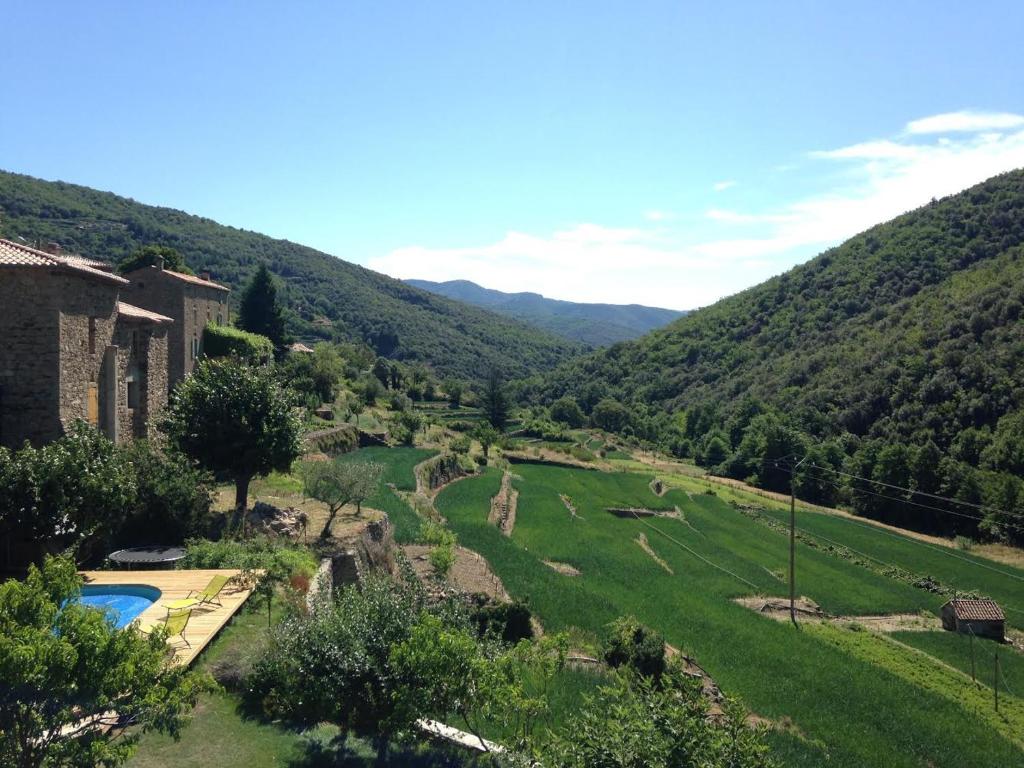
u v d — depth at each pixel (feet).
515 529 158.30
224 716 47.47
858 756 72.13
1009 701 97.40
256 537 78.69
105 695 29.14
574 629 90.74
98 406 88.07
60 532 63.67
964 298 300.81
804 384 335.06
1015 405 241.76
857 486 252.42
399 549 101.14
